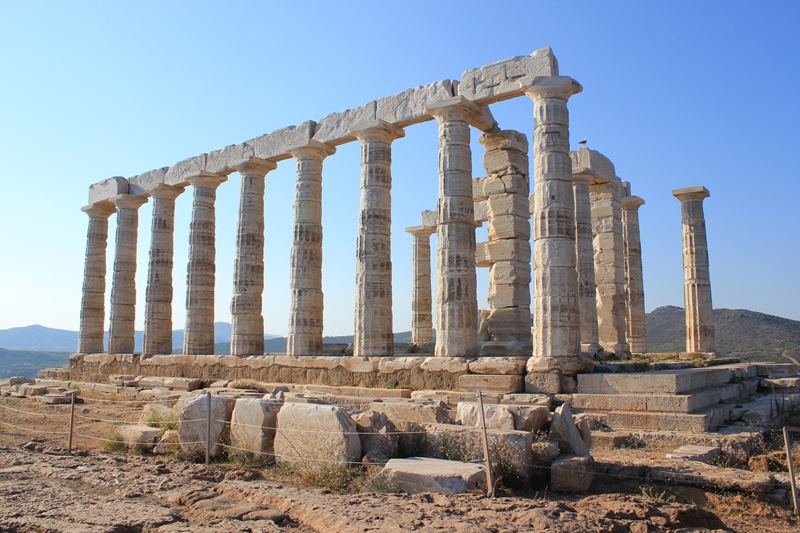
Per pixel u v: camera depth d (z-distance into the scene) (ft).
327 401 52.34
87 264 118.42
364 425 38.63
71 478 35.47
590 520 26.40
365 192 75.10
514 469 34.47
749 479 34.14
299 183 84.17
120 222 112.27
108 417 69.51
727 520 30.91
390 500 28.99
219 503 29.14
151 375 98.27
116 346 109.40
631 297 99.25
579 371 57.93
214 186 100.32
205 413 43.47
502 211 78.07
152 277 103.76
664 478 35.94
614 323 86.07
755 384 70.08
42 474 36.55
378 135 75.56
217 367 88.17
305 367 77.20
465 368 62.90
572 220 61.72
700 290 96.27
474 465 33.30
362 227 74.74
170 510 28.19
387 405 43.21
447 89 69.77
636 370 63.46
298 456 38.29
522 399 55.47
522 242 78.02
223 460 42.27
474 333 66.90
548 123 62.64
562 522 25.31
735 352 163.32
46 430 61.77
